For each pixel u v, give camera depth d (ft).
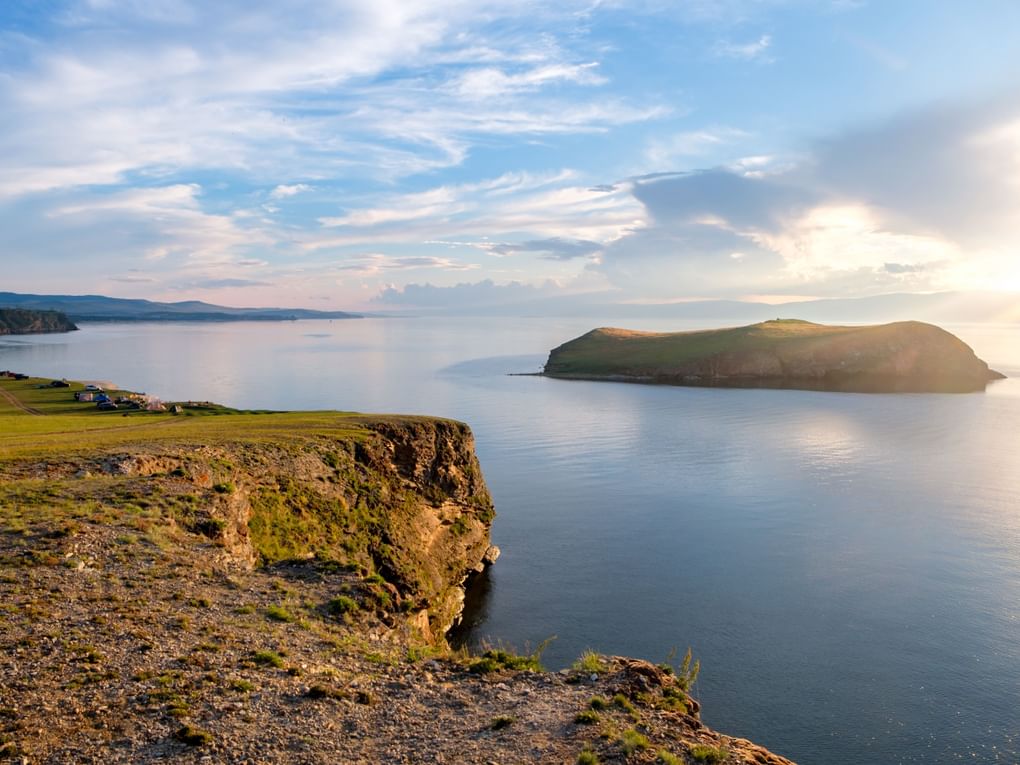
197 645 50.60
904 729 101.14
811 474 268.62
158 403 304.71
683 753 38.99
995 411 442.09
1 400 317.42
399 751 38.42
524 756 37.91
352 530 123.24
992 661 119.96
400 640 62.90
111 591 58.39
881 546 181.27
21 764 33.63
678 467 286.05
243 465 117.39
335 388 595.88
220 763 35.53
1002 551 175.52
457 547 161.27
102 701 40.73
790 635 131.34
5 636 47.16
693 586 157.17
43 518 72.84
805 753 96.27
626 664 54.60
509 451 328.49
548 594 155.02
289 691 45.27
